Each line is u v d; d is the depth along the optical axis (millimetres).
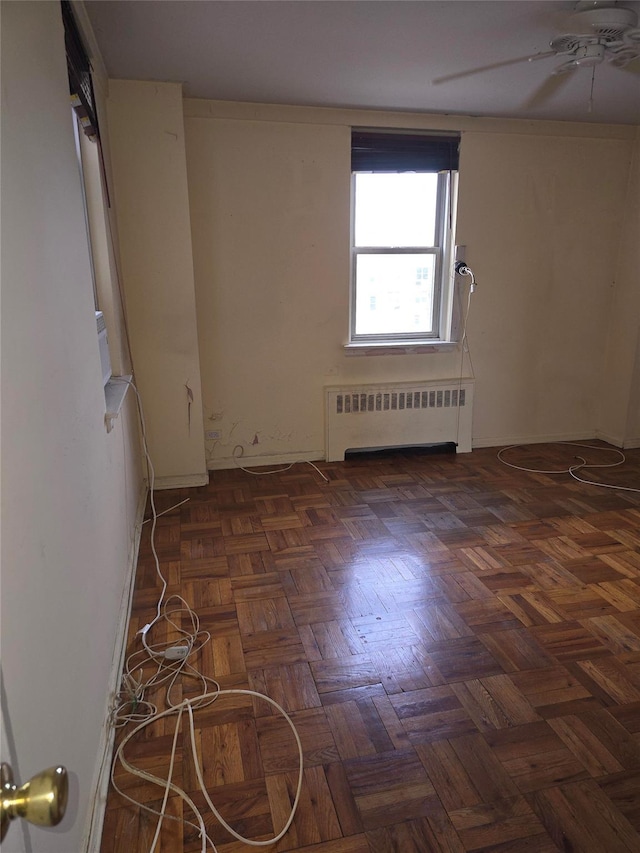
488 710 1722
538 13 2234
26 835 797
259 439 3922
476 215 3887
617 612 2219
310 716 1699
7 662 778
